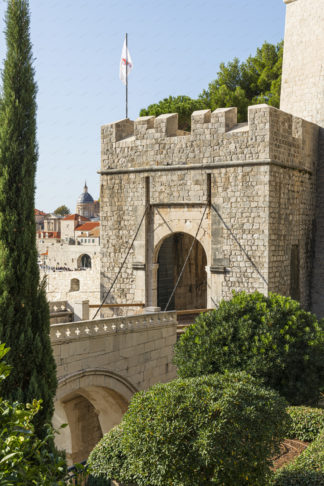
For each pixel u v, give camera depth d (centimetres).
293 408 1794
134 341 2352
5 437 772
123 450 1314
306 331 1873
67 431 2858
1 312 1266
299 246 3061
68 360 2059
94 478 1455
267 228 2731
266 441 1228
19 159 1320
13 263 1292
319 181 3259
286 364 1808
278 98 4406
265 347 1806
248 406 1246
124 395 2320
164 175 3066
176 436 1188
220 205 2873
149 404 1263
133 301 3203
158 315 2491
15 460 719
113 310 3256
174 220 3061
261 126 2733
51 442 1252
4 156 1309
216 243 2895
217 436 1167
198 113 2944
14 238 1296
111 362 2245
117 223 3259
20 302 1295
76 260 10069
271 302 1981
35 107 1359
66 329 2055
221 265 2881
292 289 3006
